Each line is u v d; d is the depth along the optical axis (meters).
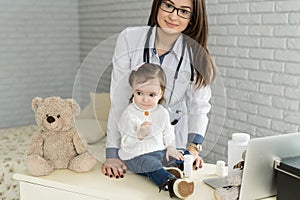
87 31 4.27
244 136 1.48
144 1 3.29
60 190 1.47
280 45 2.28
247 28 2.48
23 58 4.12
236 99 2.62
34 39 4.17
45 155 1.61
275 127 2.37
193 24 1.61
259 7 2.38
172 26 1.54
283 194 1.28
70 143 1.61
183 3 1.51
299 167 1.23
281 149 1.32
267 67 2.38
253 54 2.46
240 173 1.38
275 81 2.34
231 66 2.63
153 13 1.60
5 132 3.36
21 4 4.05
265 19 2.36
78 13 4.39
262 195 1.35
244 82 2.55
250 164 1.28
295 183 1.24
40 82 4.26
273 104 2.37
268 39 2.35
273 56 2.33
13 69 4.08
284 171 1.27
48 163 1.57
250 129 2.54
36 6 4.14
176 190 1.32
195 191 1.42
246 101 2.55
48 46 4.27
